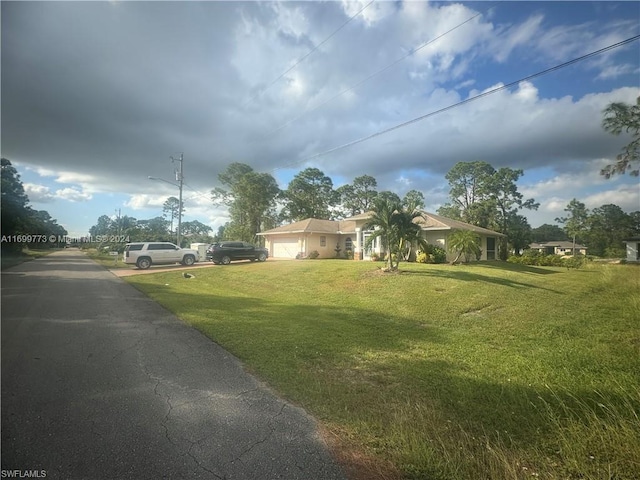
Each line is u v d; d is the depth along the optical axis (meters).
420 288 12.45
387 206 15.47
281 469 2.71
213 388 4.25
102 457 2.83
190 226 87.62
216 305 10.16
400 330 7.65
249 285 15.99
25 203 29.77
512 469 2.71
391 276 14.67
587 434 3.23
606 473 2.71
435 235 23.98
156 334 6.79
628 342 6.60
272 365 5.10
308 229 29.89
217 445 3.02
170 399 3.92
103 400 3.87
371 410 3.73
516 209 46.97
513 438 3.24
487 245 30.19
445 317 8.91
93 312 8.95
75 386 4.25
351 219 28.36
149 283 16.36
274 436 3.18
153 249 25.05
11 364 5.02
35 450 2.91
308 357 5.55
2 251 31.11
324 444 3.06
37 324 7.55
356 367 5.18
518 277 15.88
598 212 59.84
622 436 3.10
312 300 11.85
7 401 3.82
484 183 45.75
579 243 68.62
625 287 13.38
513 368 5.25
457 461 2.85
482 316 9.00
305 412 3.65
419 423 3.45
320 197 53.78
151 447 2.97
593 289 13.30
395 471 2.73
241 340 6.40
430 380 4.70
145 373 4.71
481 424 3.50
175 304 10.19
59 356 5.39
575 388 4.46
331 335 6.98
